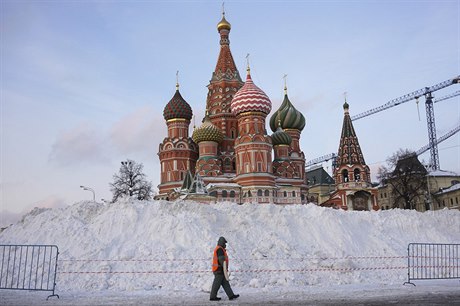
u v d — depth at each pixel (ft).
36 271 65.57
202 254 75.87
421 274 76.54
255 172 237.66
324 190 478.18
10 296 57.82
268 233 87.56
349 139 290.97
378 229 102.27
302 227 94.12
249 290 63.05
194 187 204.13
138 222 86.53
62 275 69.05
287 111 292.20
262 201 234.38
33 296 57.98
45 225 86.74
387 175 311.47
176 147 264.52
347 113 297.12
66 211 92.53
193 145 273.33
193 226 84.07
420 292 59.98
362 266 82.99
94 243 78.89
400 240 99.76
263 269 74.95
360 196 282.15
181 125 273.95
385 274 79.41
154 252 76.13
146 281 68.08
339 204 282.15
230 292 54.08
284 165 265.54
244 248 81.66
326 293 58.85
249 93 249.55
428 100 485.56
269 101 253.24
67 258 73.67
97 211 93.35
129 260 73.61
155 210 90.89
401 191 308.19
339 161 291.58
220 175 253.03
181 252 76.28
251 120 248.32
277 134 272.92
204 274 70.08
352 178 283.38
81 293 61.05
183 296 57.21
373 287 66.90
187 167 264.31
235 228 88.94
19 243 80.94
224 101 279.08
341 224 97.04
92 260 72.79
